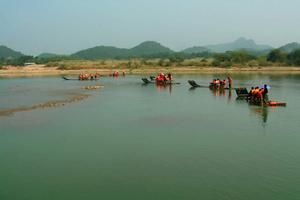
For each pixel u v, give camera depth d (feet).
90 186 65.51
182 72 471.62
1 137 99.66
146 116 130.21
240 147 87.81
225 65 554.05
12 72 491.72
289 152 83.15
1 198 61.36
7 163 78.23
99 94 207.41
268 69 501.56
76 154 83.92
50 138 98.43
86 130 107.65
